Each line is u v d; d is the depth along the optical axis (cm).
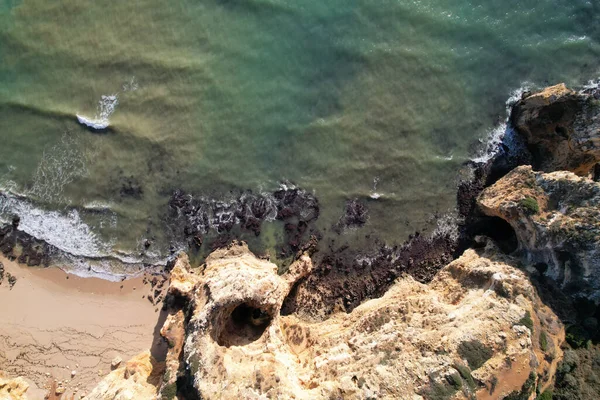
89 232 2434
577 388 1998
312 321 2438
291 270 2406
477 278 2216
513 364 1862
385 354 1941
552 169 2556
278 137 2538
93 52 2473
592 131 2300
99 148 2464
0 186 2422
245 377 1875
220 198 2486
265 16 2556
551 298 2123
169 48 2503
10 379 2277
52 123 2456
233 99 2530
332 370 1950
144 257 2436
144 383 2138
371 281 2506
